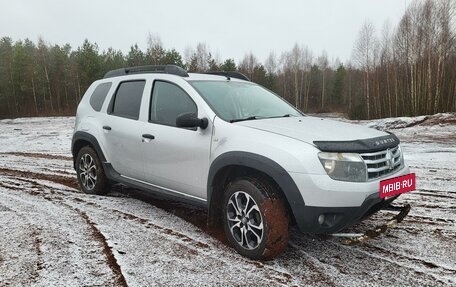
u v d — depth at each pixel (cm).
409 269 316
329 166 304
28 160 920
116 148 483
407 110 3081
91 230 394
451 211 474
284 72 6925
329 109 6400
